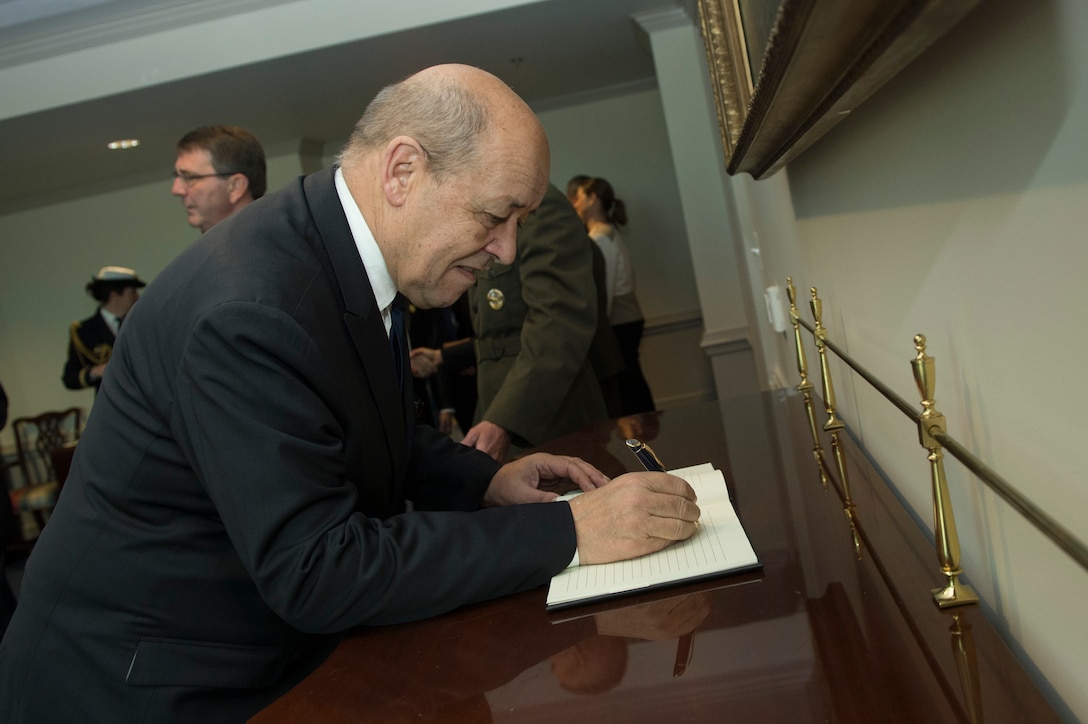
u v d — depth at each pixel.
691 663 0.71
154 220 6.35
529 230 2.06
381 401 1.06
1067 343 0.49
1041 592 0.63
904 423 1.05
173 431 0.95
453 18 3.83
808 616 0.75
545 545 0.95
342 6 3.83
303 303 0.94
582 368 2.21
